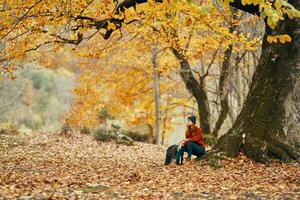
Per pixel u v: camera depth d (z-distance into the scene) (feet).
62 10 43.42
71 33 50.55
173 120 133.90
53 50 52.24
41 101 150.92
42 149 63.67
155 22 54.54
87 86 101.60
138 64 100.37
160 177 38.60
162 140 115.24
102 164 50.16
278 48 47.42
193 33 73.05
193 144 46.57
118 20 45.80
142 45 92.02
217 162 44.21
